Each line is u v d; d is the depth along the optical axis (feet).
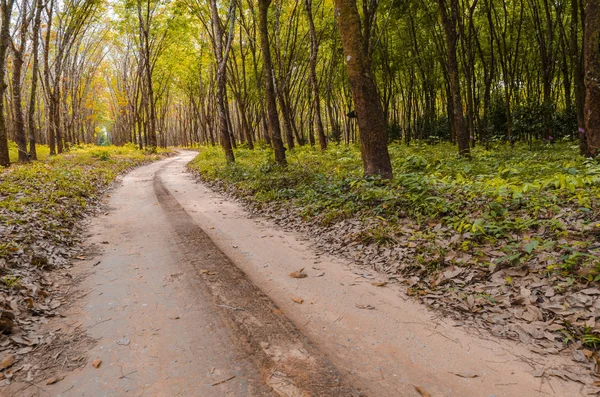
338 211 23.17
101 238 22.29
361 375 9.09
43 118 161.58
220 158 72.18
